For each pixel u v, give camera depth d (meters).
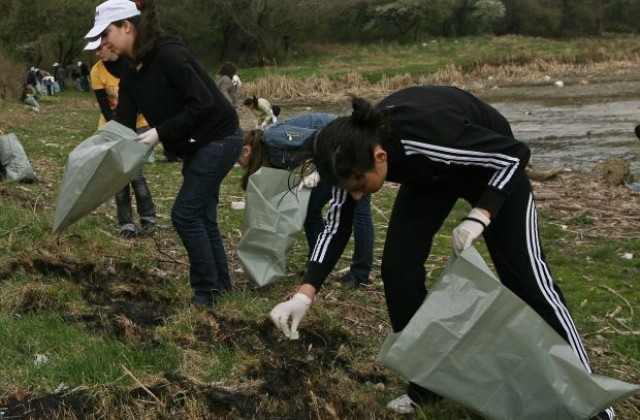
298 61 46.88
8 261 5.27
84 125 20.31
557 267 6.79
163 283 5.57
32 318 4.52
